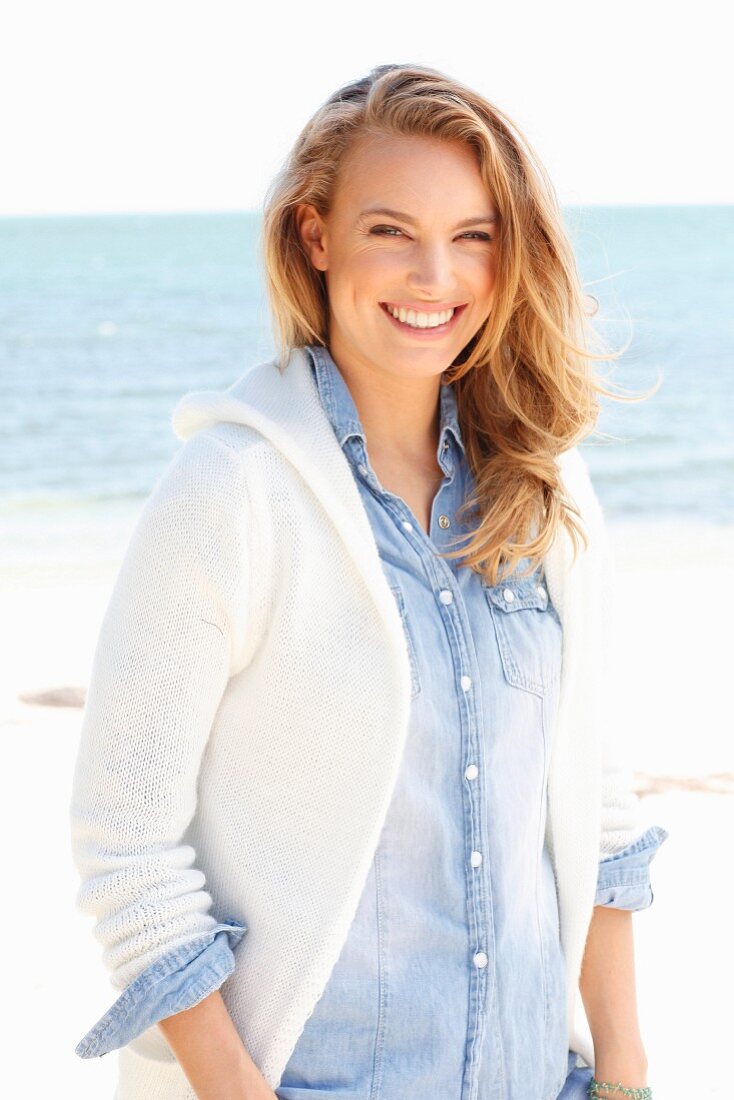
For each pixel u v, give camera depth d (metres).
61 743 7.16
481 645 1.88
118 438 22.70
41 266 61.53
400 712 1.70
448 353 1.92
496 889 1.82
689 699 8.26
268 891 1.71
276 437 1.74
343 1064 1.73
